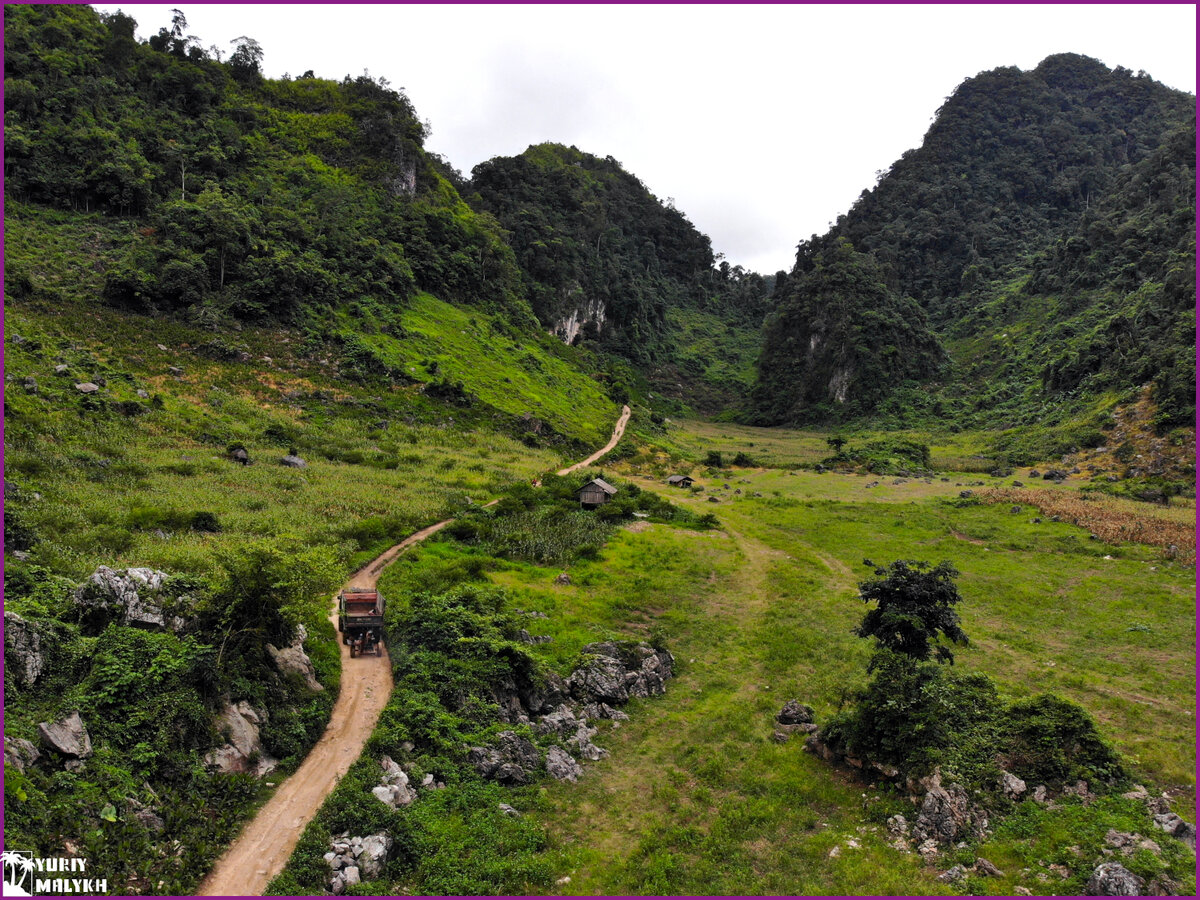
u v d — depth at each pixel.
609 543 58.56
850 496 82.50
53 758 18.27
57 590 23.78
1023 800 25.06
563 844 23.58
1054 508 68.44
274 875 18.33
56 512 37.91
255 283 94.62
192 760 20.89
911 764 26.42
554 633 39.44
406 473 68.06
